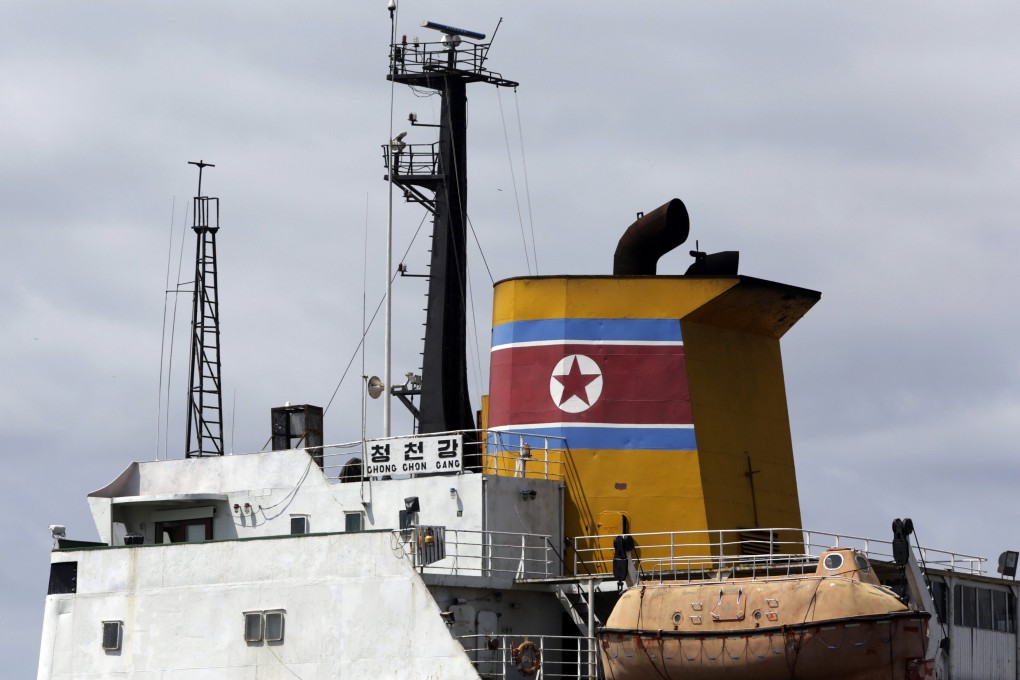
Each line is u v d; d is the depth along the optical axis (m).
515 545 72.25
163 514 78.75
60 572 74.00
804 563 69.94
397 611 67.19
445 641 66.12
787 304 77.38
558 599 72.19
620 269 78.62
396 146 87.19
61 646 73.31
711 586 64.31
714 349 76.31
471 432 82.06
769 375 78.25
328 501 75.56
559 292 76.38
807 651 62.12
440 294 85.94
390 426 85.69
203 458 78.81
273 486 77.00
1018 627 78.94
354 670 67.56
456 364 85.62
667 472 74.25
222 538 77.38
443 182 86.56
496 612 70.31
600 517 74.00
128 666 71.81
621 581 68.44
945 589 74.50
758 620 62.91
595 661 68.50
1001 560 78.94
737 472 75.56
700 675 63.53
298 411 83.75
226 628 70.19
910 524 66.19
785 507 76.94
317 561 69.00
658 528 73.81
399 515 73.88
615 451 74.62
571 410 75.19
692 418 74.62
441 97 87.50
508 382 76.56
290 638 69.00
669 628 64.12
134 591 72.31
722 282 75.00
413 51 87.50
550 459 74.75
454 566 71.00
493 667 69.38
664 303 75.62
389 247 87.06
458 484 72.81
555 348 75.94
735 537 74.38
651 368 75.12
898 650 62.31
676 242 77.88
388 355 86.44
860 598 62.38
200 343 94.44
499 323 77.88
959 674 74.56
